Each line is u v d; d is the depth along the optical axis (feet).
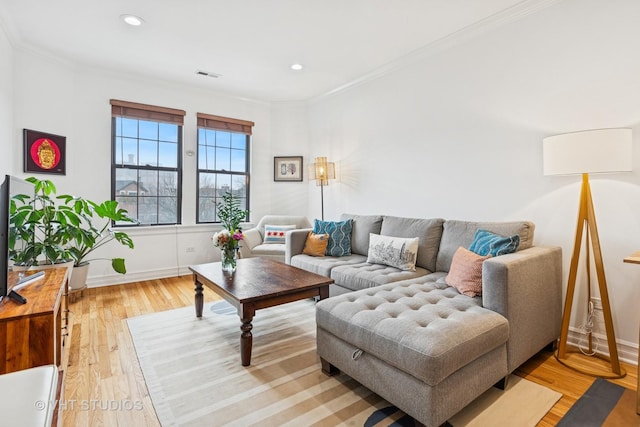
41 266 9.63
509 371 5.85
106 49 10.93
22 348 4.45
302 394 5.81
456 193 10.29
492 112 9.32
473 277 6.72
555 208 8.08
